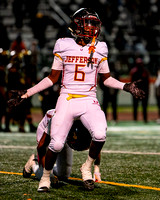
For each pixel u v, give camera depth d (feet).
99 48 39.06
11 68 91.71
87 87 38.29
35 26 184.65
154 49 187.73
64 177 41.91
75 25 38.63
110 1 193.88
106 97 125.29
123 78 170.19
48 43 184.65
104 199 35.70
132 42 187.52
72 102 37.68
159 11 196.13
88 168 39.22
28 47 179.42
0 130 100.01
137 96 38.73
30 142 77.41
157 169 50.70
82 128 38.42
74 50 38.22
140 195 37.42
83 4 193.47
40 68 155.63
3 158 57.16
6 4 202.59
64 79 38.65
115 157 60.18
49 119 39.37
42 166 40.50
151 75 180.45
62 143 36.76
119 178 45.03
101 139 36.86
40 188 37.55
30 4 195.42
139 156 61.41
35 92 38.58
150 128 114.11
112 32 192.44
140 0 195.93
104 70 39.86
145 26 191.93
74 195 36.88
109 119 142.10
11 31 195.11
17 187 39.45
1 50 93.61
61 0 201.26
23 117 97.81
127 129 110.42
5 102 96.17
